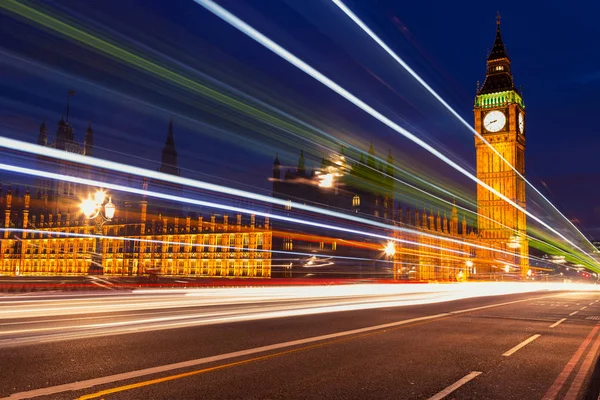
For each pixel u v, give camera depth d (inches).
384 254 4734.3
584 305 1343.5
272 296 1577.3
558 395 347.3
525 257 6018.7
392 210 5349.4
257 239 4736.7
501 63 6412.4
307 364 433.4
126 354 462.3
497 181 6186.0
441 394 343.6
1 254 6284.5
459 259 5605.3
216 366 415.2
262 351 489.7
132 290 1620.3
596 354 512.7
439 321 816.3
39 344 510.0
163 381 360.8
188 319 771.4
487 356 493.0
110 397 317.1
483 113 6328.7
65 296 1283.2
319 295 1732.3
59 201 6092.5
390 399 328.8
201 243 4968.0
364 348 524.4
